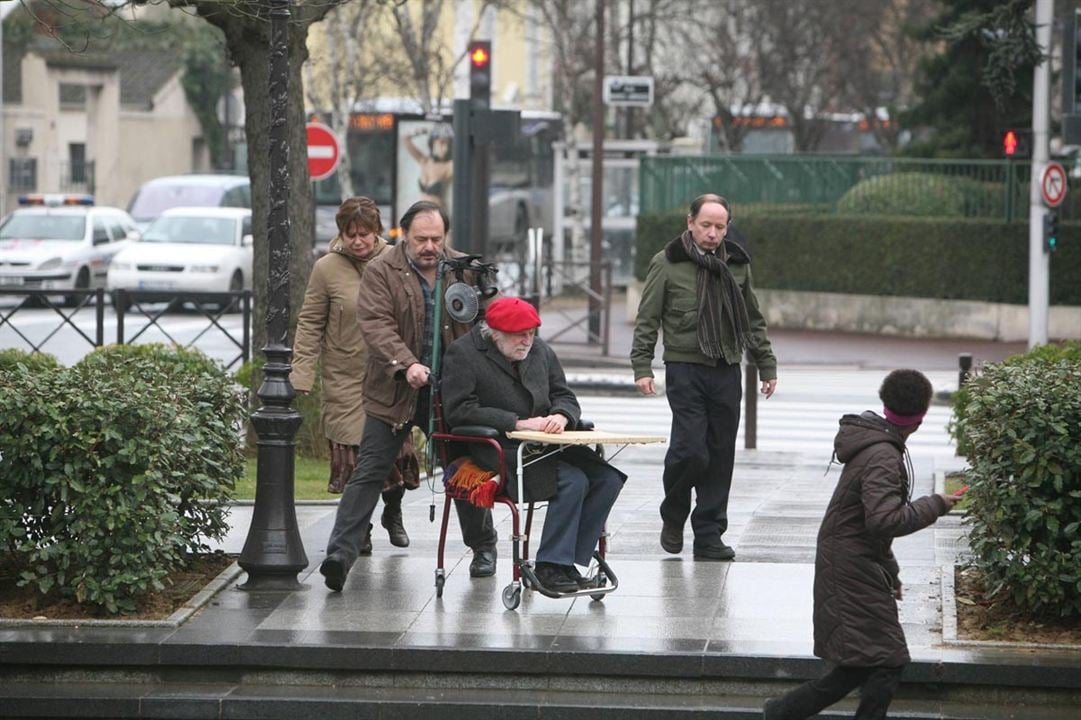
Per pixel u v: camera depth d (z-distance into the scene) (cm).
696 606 3309
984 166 11650
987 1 12400
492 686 2995
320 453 5506
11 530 3216
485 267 3438
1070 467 3019
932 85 12950
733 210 12388
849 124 19562
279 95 3472
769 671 2936
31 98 19250
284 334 3512
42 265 12081
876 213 11825
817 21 16725
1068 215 11550
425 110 13425
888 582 2619
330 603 3341
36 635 3095
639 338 3734
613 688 2972
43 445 3192
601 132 10900
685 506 3781
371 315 3394
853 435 2625
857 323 11850
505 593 3278
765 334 3831
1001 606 3206
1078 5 13262
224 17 5406
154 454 3238
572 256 14175
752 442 6378
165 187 14775
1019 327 11225
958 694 2920
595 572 3594
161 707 2942
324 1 5350
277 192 3494
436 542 3994
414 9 15925
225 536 3894
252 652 3027
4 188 18562
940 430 7369
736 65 16750
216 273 11981
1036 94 9781
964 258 11394
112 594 3216
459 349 3309
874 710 2605
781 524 4331
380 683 3012
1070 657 2945
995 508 3062
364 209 3722
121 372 3484
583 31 15062
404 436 3459
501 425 3253
